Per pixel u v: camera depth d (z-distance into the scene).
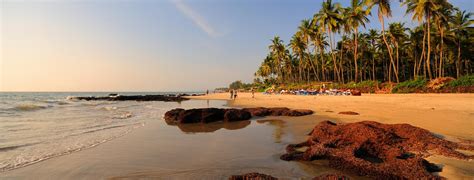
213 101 46.34
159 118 17.55
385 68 65.88
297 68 85.00
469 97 18.95
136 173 5.91
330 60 66.19
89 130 12.02
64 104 36.06
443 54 51.72
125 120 16.27
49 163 6.72
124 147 8.48
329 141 7.45
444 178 4.99
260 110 18.56
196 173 5.83
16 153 7.71
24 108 25.41
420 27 44.00
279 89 60.94
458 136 8.44
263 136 10.21
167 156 7.31
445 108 15.16
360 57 58.72
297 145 8.13
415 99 19.78
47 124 14.09
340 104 22.22
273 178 5.10
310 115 16.83
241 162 6.60
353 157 6.06
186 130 12.19
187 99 60.97
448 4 32.03
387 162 5.95
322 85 47.03
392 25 42.62
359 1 40.81
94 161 6.88
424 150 6.77
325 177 4.96
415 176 4.94
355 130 7.96
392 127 8.57
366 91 35.81
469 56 50.41
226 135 10.63
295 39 58.94
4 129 12.24
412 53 52.47
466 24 41.66
